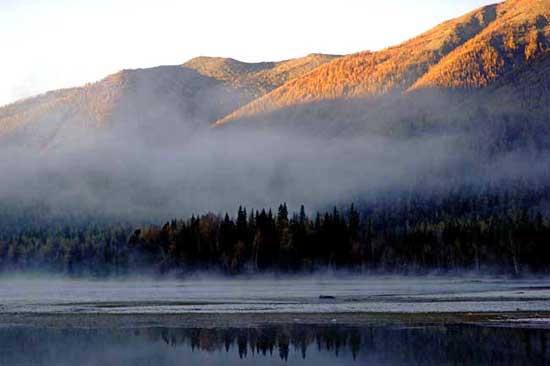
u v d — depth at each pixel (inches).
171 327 3105.3
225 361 2314.2
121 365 2249.0
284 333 2893.7
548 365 2151.8
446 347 2484.0
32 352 2471.7
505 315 3380.9
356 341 2664.9
